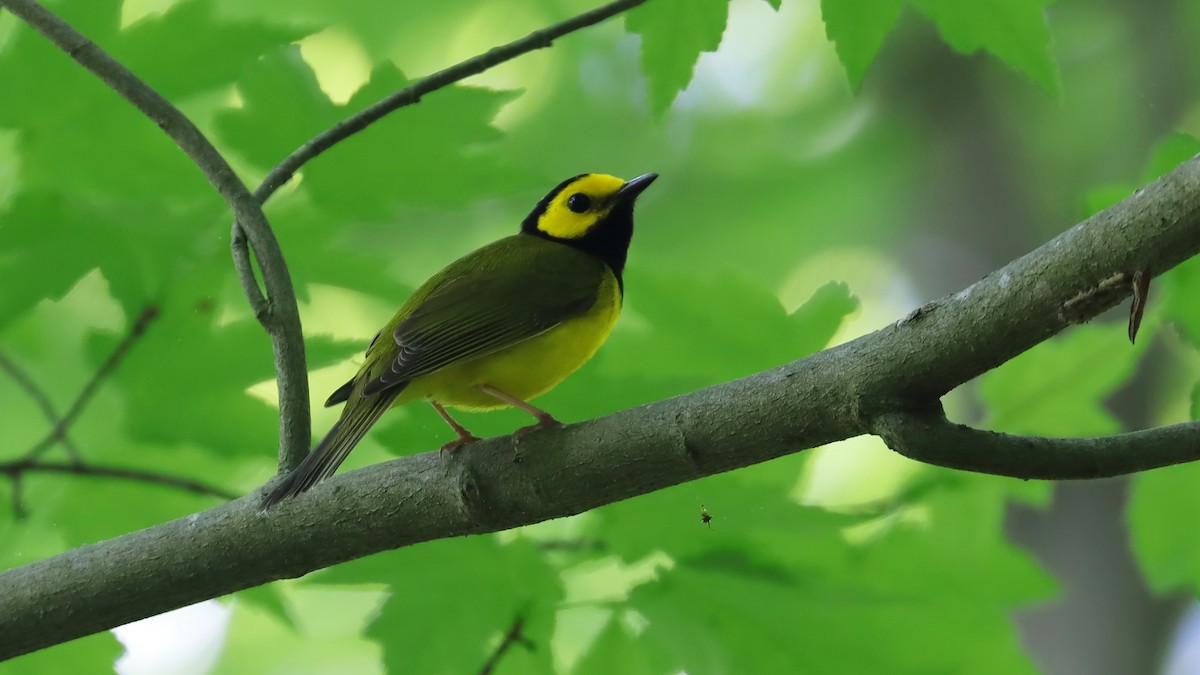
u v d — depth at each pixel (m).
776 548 10.35
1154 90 25.95
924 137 27.33
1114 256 6.54
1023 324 6.78
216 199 10.90
